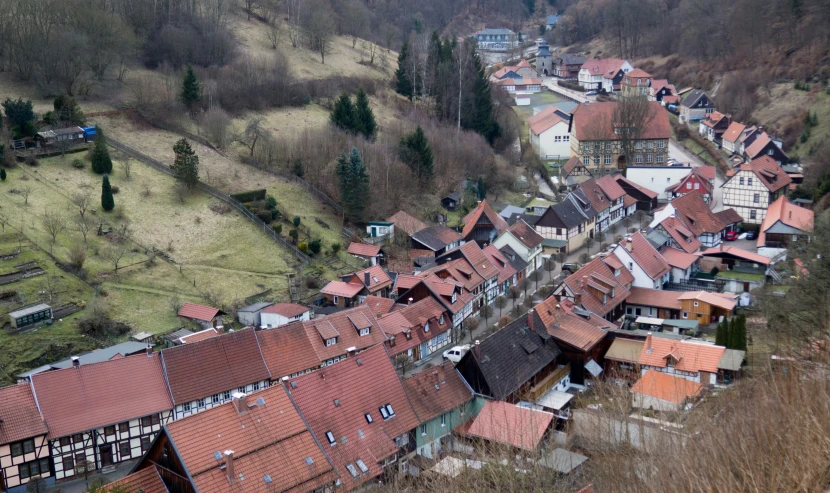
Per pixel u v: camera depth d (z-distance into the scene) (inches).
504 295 4571.9
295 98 6860.2
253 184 5378.9
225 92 6417.3
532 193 6407.5
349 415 2746.1
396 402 2861.7
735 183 5620.1
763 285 4370.1
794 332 2810.0
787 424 1403.8
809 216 4879.4
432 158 6008.9
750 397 1819.6
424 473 2298.2
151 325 3782.0
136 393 2957.7
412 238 4931.1
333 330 3516.2
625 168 6717.5
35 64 5826.8
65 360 3339.1
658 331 4025.6
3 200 4382.4
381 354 2970.0
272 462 2485.2
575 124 6948.8
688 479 1418.6
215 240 4623.5
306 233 4911.4
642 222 5816.9
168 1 7303.2
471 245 4503.0
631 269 4375.0
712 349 3302.2
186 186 4980.3
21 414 2738.7
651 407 2755.9
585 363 3425.2
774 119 7381.9
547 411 3061.0
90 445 2837.1
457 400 3004.4
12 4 6102.4
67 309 3710.6
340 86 7396.7
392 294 4217.5
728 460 1409.9
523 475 2009.1
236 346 3240.7
